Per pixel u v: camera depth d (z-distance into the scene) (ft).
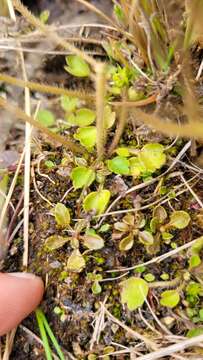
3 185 0.70
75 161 0.68
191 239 0.63
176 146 0.67
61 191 0.68
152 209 0.64
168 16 0.64
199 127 0.51
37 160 0.70
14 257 0.67
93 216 0.64
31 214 0.68
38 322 0.63
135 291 0.60
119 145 0.68
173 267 0.62
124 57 0.71
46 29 0.59
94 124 0.69
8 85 0.78
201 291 0.60
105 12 0.81
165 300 0.60
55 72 0.80
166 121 0.64
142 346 0.60
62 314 0.63
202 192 0.65
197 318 0.60
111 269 0.63
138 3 0.63
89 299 0.62
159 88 0.65
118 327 0.61
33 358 0.63
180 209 0.64
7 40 0.76
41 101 0.78
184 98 0.61
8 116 0.76
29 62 0.79
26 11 0.59
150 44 0.66
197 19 0.55
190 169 0.66
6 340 0.64
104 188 0.66
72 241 0.64
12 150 0.75
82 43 0.77
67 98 0.73
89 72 0.70
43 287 0.63
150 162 0.64
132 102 0.64
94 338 0.61
